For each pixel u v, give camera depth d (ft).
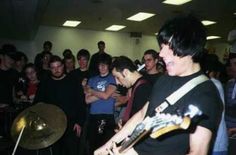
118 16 27.40
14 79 14.82
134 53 38.27
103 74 12.18
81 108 12.19
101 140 11.75
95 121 11.90
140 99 7.70
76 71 15.20
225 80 10.16
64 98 12.05
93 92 11.93
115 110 11.93
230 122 8.93
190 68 3.89
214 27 31.63
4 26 26.78
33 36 33.04
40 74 17.51
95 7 23.93
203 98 3.59
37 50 34.76
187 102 3.72
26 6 19.49
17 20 24.03
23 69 16.47
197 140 3.41
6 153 11.48
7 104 14.02
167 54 3.81
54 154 12.73
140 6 23.34
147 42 39.01
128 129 4.99
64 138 12.34
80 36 36.04
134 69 8.25
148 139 4.01
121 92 11.68
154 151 3.90
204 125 3.41
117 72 8.34
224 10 23.93
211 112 3.50
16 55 16.69
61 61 12.23
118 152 4.23
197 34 3.69
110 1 21.90
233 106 9.01
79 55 15.12
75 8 24.40
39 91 12.16
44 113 10.11
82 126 12.32
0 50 14.74
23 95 14.82
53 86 12.07
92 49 36.63
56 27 35.01
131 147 4.14
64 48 35.50
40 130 9.78
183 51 3.69
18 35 31.63
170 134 3.76
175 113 3.60
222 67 10.19
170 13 25.59
